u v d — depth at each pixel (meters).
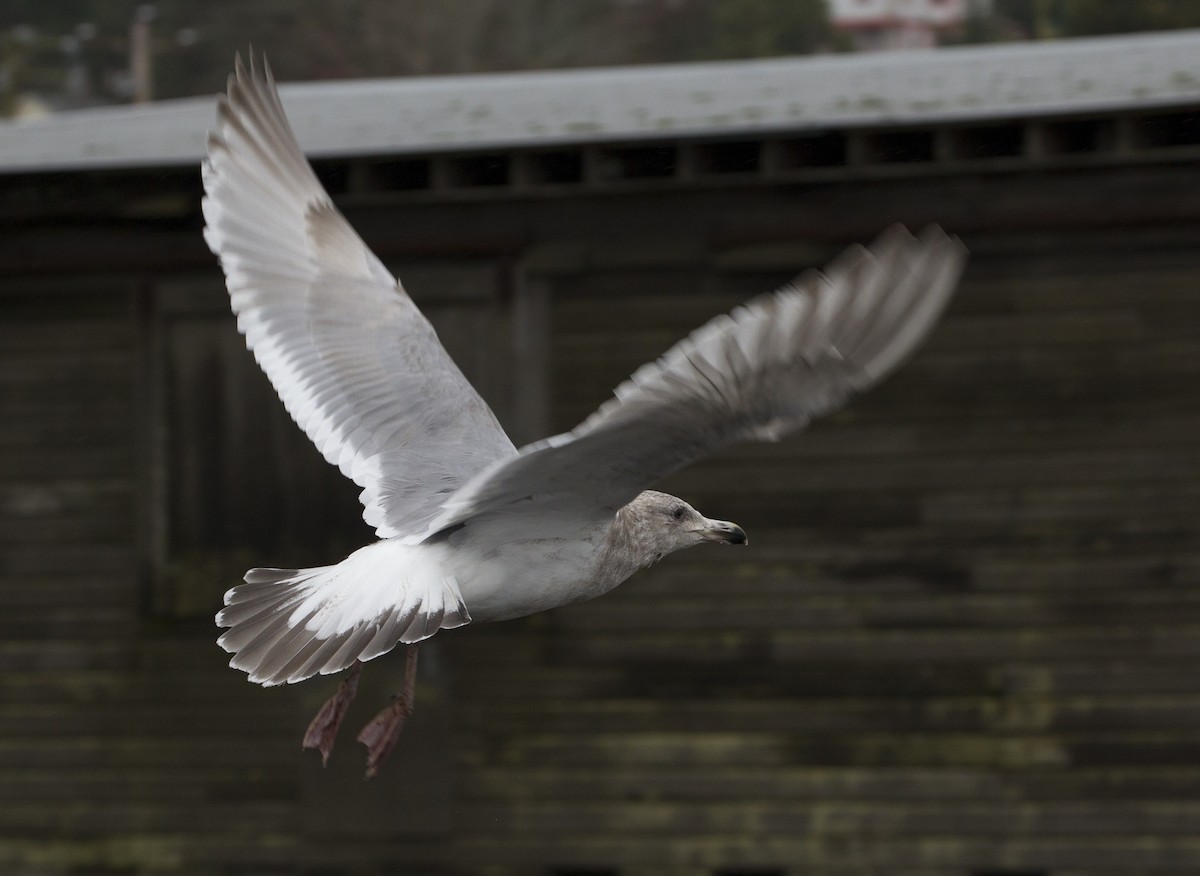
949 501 14.47
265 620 6.30
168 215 15.39
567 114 15.28
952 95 14.67
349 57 48.78
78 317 16.00
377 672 15.12
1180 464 14.16
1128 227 14.24
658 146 14.40
